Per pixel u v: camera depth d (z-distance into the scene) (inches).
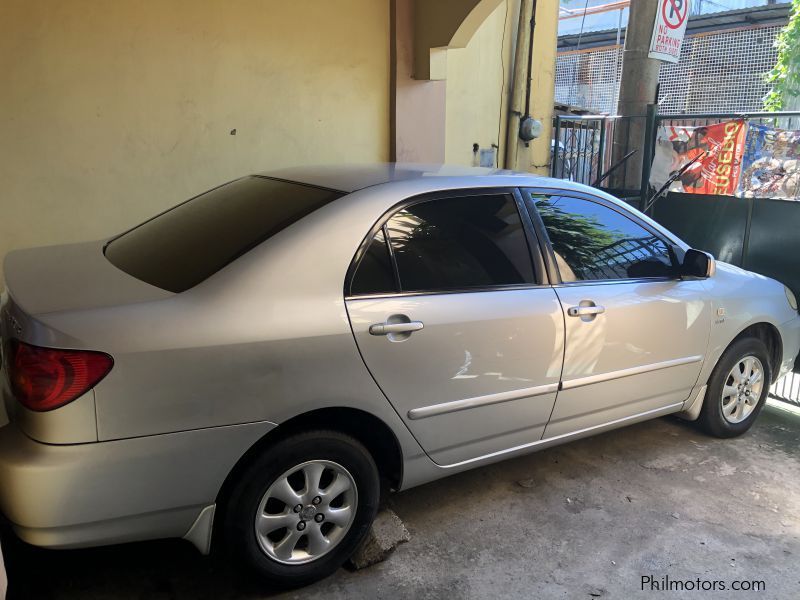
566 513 129.7
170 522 91.0
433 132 251.8
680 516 130.8
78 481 82.9
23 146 172.4
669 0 247.4
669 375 145.4
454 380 111.1
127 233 124.5
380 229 106.7
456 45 231.0
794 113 213.3
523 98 297.7
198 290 92.1
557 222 129.4
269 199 113.7
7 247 174.6
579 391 129.3
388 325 102.4
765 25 506.0
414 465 112.2
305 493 100.8
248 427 92.4
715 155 231.8
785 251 219.6
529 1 287.1
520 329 117.3
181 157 199.5
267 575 99.8
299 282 97.0
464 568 112.3
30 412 82.6
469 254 115.7
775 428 175.2
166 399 86.4
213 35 197.8
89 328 83.7
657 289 139.6
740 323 156.7
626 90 260.1
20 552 109.6
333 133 231.1
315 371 96.3
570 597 106.7
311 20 216.7
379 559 112.3
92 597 100.9
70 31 173.8
